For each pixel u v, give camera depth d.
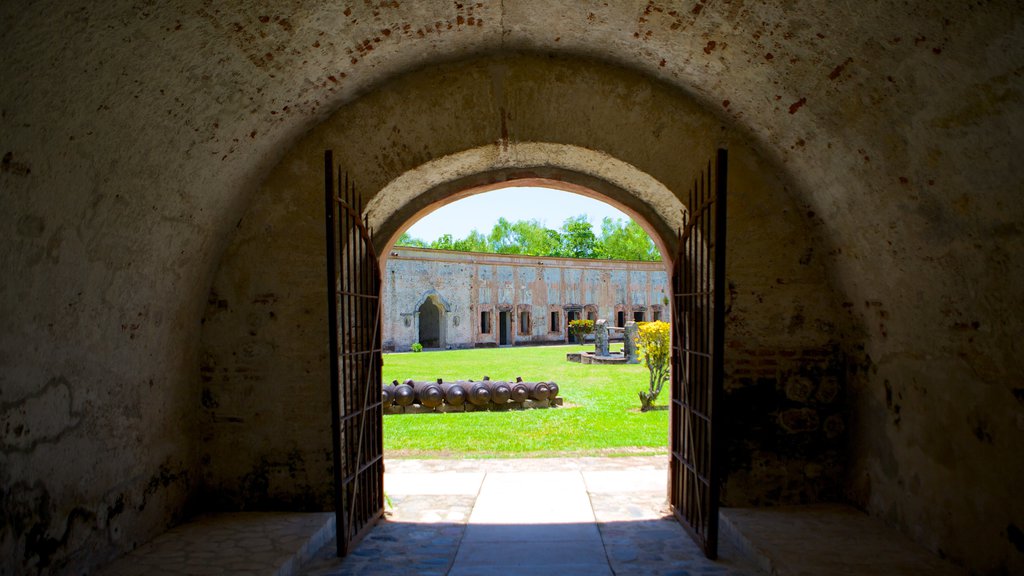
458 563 4.30
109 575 3.68
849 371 4.99
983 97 2.97
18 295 3.05
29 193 2.97
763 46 3.94
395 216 5.69
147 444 4.29
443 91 5.09
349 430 5.00
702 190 4.54
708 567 4.13
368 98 5.06
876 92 3.58
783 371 5.04
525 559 4.37
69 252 3.35
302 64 4.15
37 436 3.24
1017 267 3.22
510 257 34.47
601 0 4.12
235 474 5.00
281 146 4.91
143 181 3.75
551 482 6.55
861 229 4.40
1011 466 3.38
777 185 5.09
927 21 2.93
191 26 3.25
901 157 3.72
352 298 5.19
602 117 5.12
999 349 3.43
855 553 4.00
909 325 4.21
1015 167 3.03
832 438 5.05
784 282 5.06
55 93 2.86
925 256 3.89
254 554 4.03
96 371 3.73
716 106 4.97
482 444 8.62
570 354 23.53
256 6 3.41
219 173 4.43
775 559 3.91
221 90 3.86
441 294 31.50
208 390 5.02
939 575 3.66
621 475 6.82
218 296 5.02
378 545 4.68
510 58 5.12
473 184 5.78
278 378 5.00
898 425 4.38
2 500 3.00
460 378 16.89
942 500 3.93
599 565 4.24
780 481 5.03
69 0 2.60
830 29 3.46
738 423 5.02
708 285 4.48
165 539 4.32
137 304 4.07
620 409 11.80
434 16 4.24
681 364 5.21
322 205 5.02
